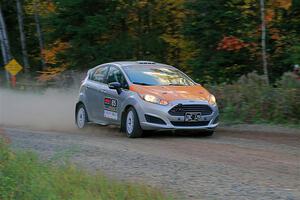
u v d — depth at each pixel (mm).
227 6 33250
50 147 16062
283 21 33562
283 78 24734
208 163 13617
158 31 40312
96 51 38688
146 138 18578
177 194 10594
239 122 23422
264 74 30812
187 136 19109
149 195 10336
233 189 10945
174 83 19891
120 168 13039
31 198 9516
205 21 33625
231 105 24562
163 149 15883
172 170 12781
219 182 11555
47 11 44562
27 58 54938
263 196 10391
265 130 20812
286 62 31109
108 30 39062
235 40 32312
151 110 18312
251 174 12297
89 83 22281
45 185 9898
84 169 12531
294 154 14906
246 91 24562
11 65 45219
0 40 55344
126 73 20094
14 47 59250
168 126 18172
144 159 14180
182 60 39156
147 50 39938
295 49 29969
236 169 12852
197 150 15672
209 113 18719
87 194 9984
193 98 18578
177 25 39719
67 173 11438
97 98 21375
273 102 23172
